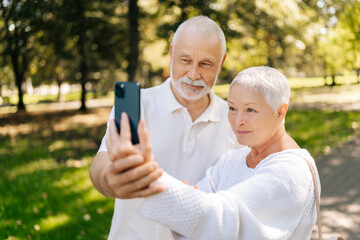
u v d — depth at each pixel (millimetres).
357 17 10844
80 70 17344
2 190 5461
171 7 8516
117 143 847
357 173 6391
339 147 8414
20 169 6922
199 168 1775
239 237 1006
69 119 15414
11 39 9234
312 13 10430
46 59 14680
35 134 11680
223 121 1809
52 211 4543
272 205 1060
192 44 1498
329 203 5117
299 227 1171
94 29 11242
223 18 8617
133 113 865
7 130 12805
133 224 1722
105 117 15773
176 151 1744
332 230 4273
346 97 21359
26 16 8031
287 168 1146
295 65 18500
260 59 12828
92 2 9594
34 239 3787
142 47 13523
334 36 12242
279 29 10836
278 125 1297
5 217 4340
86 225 4125
